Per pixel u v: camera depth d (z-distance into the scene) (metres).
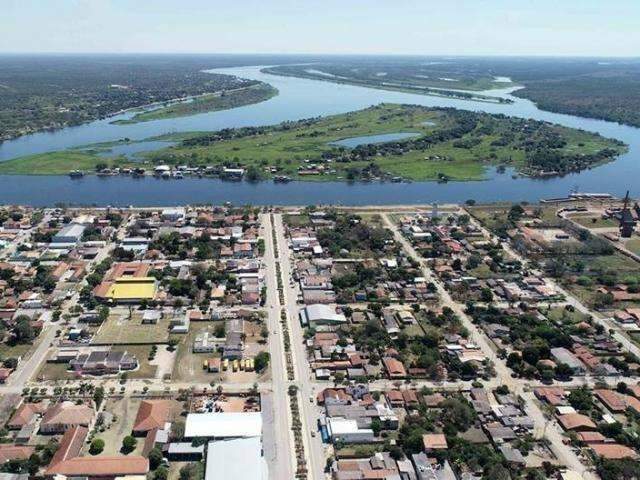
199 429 163.12
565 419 174.62
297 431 167.38
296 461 156.38
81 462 149.62
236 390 186.25
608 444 165.25
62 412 167.62
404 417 176.25
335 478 150.62
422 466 153.12
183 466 153.88
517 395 187.88
